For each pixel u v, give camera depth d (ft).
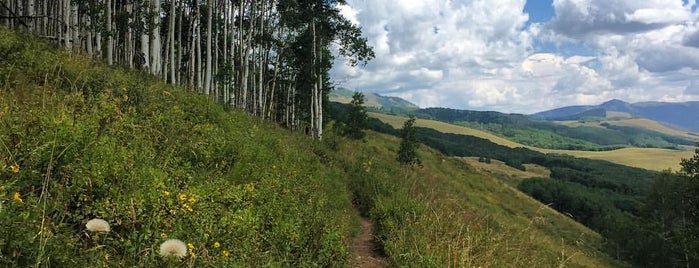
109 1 71.82
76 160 14.88
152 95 36.60
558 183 298.35
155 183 16.34
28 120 16.51
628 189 368.07
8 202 10.85
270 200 24.06
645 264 166.09
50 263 10.06
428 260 22.35
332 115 212.02
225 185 21.79
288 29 118.52
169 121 29.89
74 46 62.28
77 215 13.05
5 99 19.97
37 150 14.08
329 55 123.03
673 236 144.66
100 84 32.50
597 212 255.09
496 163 472.03
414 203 34.14
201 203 16.75
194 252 13.50
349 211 36.81
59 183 13.98
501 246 27.43
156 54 66.74
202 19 113.91
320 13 103.71
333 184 44.04
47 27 81.61
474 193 153.99
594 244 167.02
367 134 206.49
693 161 138.62
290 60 118.52
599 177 422.82
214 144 28.78
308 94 134.21
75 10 71.41
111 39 69.92
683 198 151.64
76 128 16.01
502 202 163.02
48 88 25.59
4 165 12.48
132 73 50.01
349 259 25.55
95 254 11.41
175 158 22.29
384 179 47.34
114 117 22.11
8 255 9.42
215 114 44.06
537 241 34.22
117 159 16.74
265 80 145.38
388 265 25.77
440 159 202.28
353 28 106.63
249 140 38.11
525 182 319.06
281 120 175.42
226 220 16.81
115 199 14.58
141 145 21.11
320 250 21.98
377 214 35.37
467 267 22.03
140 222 13.98
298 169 38.04
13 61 30.60
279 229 21.09
